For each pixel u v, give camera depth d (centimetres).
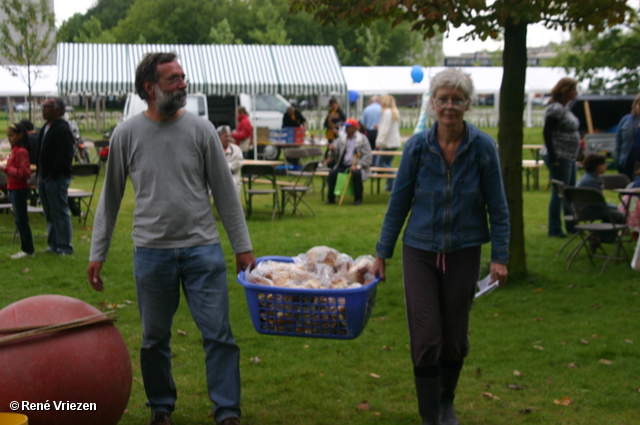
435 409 346
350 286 351
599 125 2147
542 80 3619
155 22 6188
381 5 566
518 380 448
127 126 347
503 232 347
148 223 344
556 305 628
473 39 603
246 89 1920
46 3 1775
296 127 2045
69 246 849
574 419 387
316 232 1034
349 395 424
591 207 784
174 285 352
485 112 3788
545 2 580
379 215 1205
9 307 315
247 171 1181
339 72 2019
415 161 349
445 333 355
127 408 401
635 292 671
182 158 342
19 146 819
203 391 429
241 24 6388
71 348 307
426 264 348
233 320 591
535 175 1559
